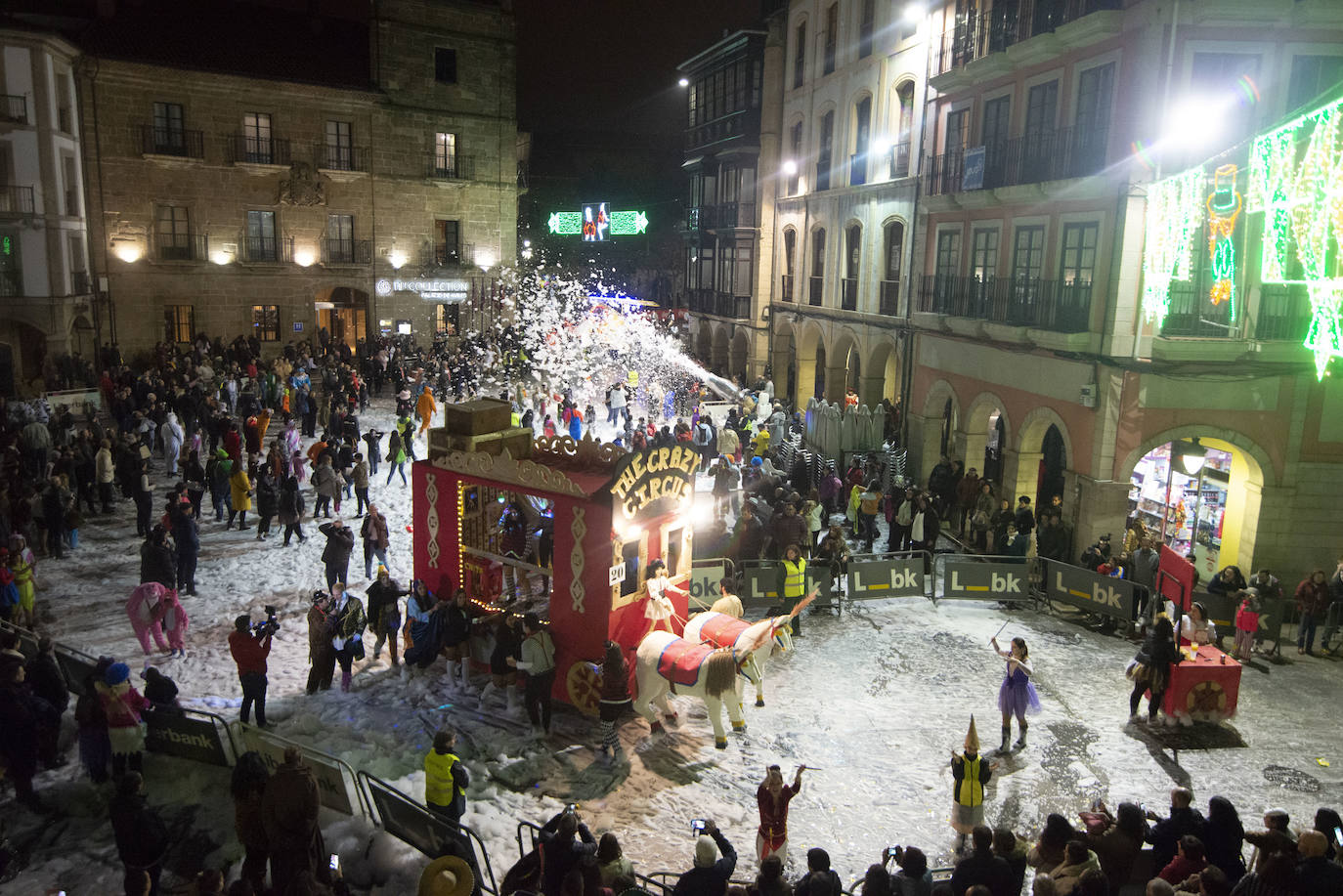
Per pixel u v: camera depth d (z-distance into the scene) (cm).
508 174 4206
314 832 733
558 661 1191
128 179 3356
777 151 3519
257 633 1088
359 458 1992
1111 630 1504
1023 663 1093
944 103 2295
